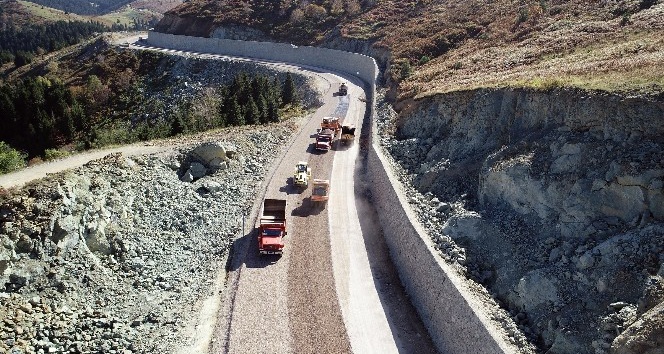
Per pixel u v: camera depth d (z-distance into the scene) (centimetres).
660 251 1766
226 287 2538
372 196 3525
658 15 3803
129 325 2223
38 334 2016
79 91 8188
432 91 3812
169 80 8388
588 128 2305
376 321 2352
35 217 2311
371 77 6544
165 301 2409
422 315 2391
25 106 5847
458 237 2488
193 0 11919
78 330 2112
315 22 9375
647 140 2053
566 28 4538
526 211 2364
